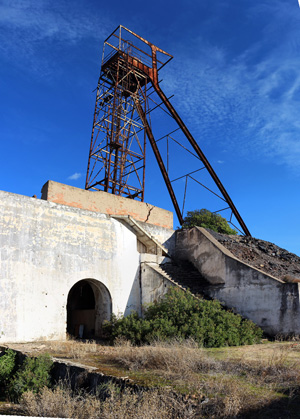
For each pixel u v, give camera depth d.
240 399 5.76
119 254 18.16
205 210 30.44
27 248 15.02
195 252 20.34
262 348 11.00
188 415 5.54
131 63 27.69
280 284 14.86
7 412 7.76
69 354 10.62
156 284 17.83
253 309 15.61
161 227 21.47
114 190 24.98
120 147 25.75
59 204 16.53
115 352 10.51
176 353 8.57
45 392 7.72
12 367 10.62
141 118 27.70
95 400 6.75
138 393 6.53
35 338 14.48
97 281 17.28
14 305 14.16
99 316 17.66
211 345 11.88
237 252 20.42
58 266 15.82
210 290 17.62
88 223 17.34
